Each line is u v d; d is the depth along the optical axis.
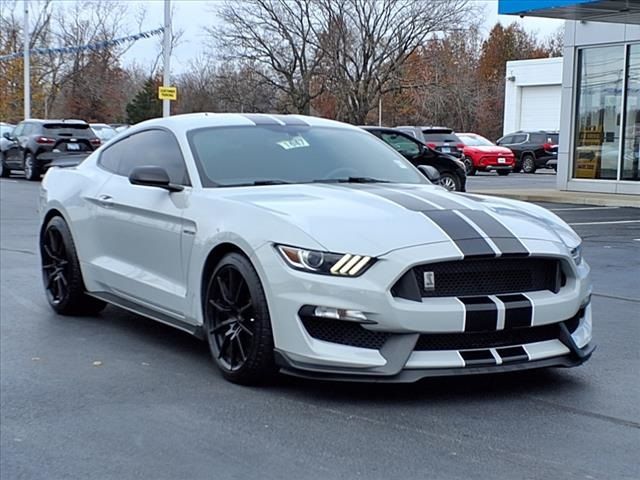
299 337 4.53
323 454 3.96
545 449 4.02
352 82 43.53
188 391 4.93
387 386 4.96
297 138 6.20
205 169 5.64
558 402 4.71
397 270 4.39
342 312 4.41
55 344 6.06
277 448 4.04
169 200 5.66
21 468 3.85
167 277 5.69
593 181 19.31
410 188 5.66
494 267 4.62
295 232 4.62
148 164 6.18
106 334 6.36
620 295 7.81
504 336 4.65
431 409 4.58
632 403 4.71
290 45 43.38
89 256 6.62
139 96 55.94
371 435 4.20
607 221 13.95
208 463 3.88
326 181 5.79
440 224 4.69
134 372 5.34
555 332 4.82
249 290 4.80
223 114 6.46
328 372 4.48
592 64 19.20
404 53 43.75
